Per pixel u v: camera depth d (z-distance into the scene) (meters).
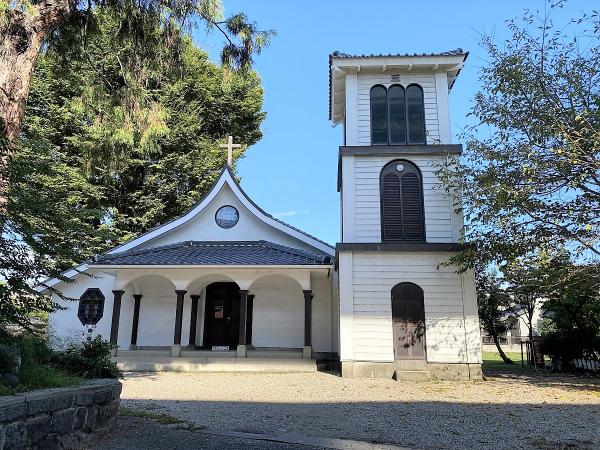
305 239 19.88
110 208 25.84
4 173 6.54
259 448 6.36
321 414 8.80
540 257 12.12
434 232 15.61
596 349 16.20
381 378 14.45
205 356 17.38
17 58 7.87
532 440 6.87
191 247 19.81
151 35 10.72
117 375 8.60
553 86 12.51
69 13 8.84
